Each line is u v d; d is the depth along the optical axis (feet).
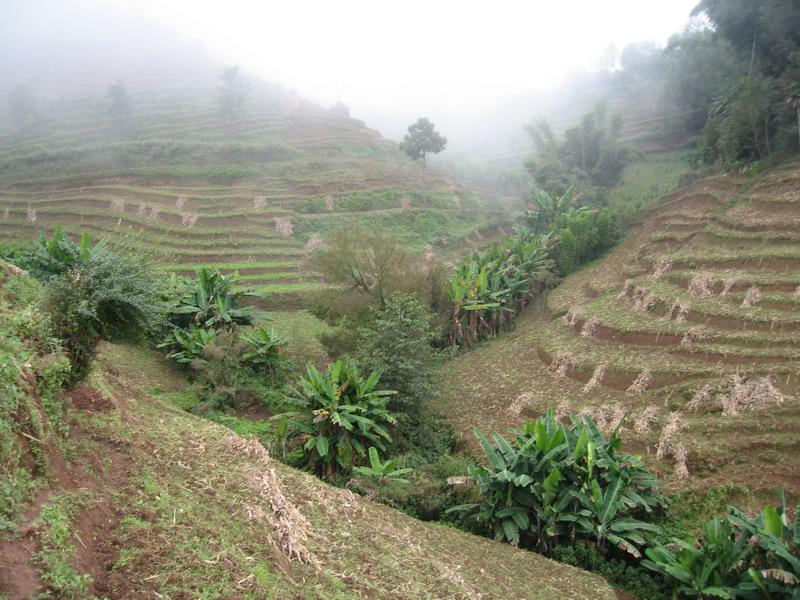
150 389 57.93
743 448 40.65
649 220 103.24
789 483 37.45
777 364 47.73
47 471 19.31
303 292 106.01
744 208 78.59
